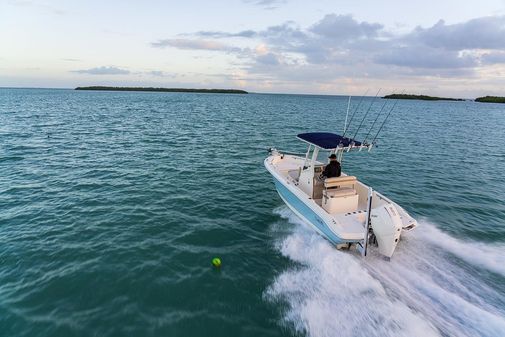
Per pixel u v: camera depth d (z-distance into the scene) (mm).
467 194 12477
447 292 5805
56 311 5566
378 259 6816
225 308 5750
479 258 7066
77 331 5121
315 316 5387
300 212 9203
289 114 50031
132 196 11156
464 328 4949
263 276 6723
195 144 21219
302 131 29359
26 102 65375
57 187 11859
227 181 13297
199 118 39469
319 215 7777
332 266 6715
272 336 5090
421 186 13453
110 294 6059
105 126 29359
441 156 19469
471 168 16594
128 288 6250
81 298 5926
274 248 7891
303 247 7746
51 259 7172
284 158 12602
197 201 10945
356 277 6246
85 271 6746
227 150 19578
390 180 14281
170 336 5086
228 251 7746
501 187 13438
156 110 51312
